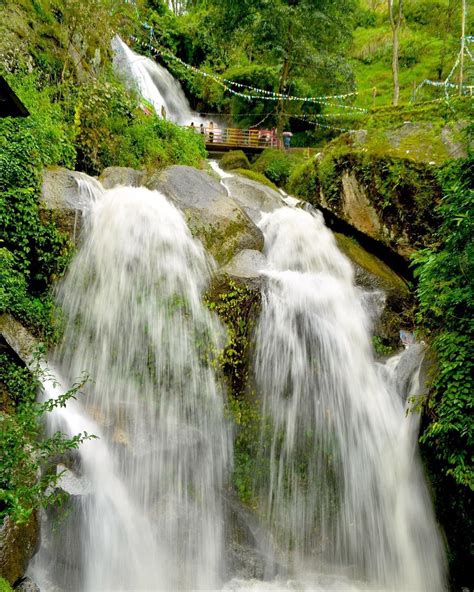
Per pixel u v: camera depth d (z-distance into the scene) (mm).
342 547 5320
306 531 5379
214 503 5375
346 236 9688
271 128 19906
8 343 4934
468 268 4289
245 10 16000
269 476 5664
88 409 5246
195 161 11633
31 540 3711
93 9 11578
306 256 8484
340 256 8633
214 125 21656
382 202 8602
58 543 4258
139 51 19656
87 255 6219
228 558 5039
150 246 6332
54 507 4211
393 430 5574
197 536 5059
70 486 4383
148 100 15461
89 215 6445
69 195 6461
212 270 6484
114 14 13969
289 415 5980
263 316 6145
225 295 6051
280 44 16156
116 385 5648
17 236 5723
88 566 4438
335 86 17797
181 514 5066
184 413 5590
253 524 5312
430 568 4848
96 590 4438
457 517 4480
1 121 6461
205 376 5711
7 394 4594
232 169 14742
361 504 5516
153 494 5074
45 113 7902
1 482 3256
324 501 5566
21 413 3871
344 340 6688
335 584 4996
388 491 5375
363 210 9078
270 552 5145
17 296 5387
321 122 19547
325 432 5957
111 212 6473
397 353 7348
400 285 8344
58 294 5996
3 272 5219
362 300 7520
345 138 9781
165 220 6641
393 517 5254
